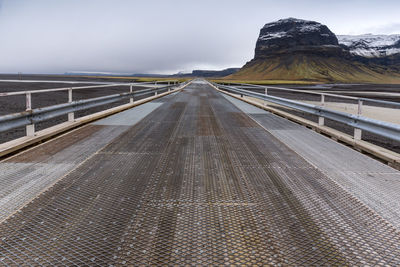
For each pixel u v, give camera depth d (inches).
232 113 455.5
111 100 426.0
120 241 91.7
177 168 167.9
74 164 173.8
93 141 239.0
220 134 275.7
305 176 156.8
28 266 78.7
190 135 269.1
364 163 183.5
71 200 122.4
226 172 161.8
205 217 108.7
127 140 244.1
